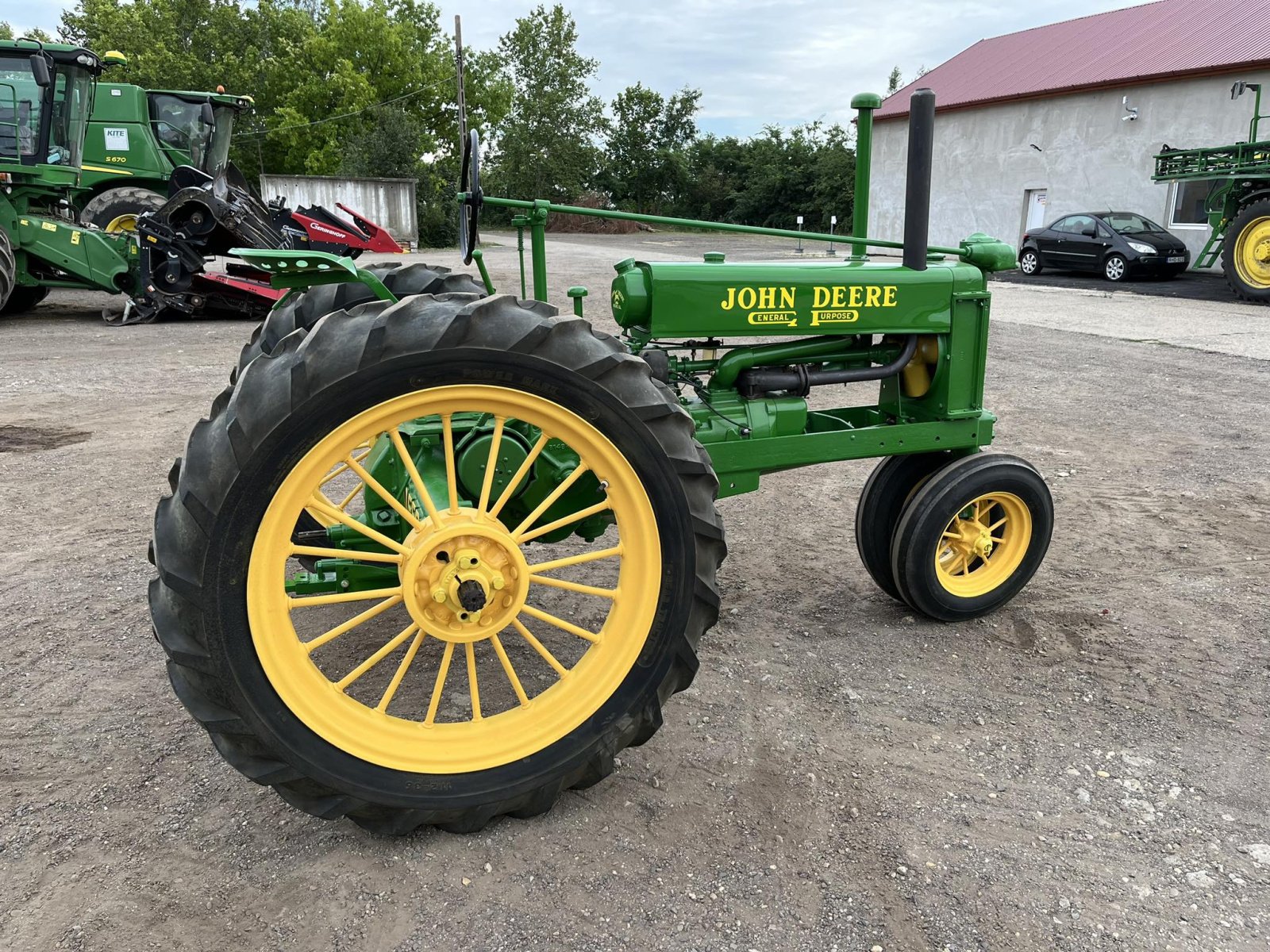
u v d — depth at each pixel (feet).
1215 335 32.65
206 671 6.28
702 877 6.88
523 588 7.26
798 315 9.68
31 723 8.78
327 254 8.07
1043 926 6.41
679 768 8.23
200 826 7.38
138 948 6.15
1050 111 70.85
